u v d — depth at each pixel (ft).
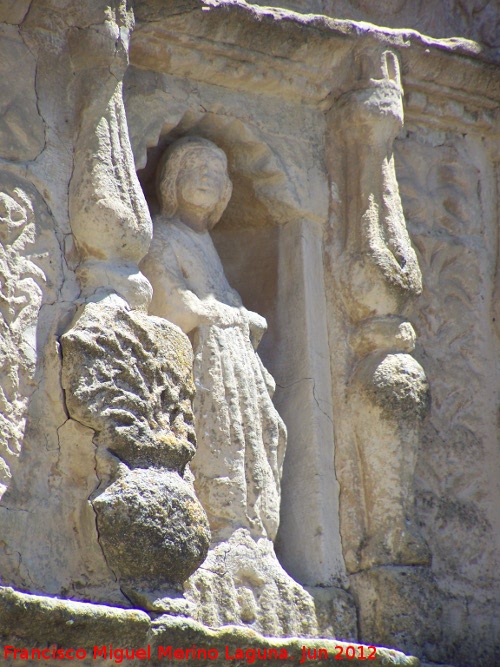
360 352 61.00
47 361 50.42
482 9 71.36
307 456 59.26
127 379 50.34
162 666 47.57
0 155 52.19
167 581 49.24
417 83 65.87
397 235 61.46
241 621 53.78
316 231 62.64
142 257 53.98
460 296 66.54
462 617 61.31
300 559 58.23
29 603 43.65
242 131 61.46
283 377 61.00
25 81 53.57
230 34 59.52
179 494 49.67
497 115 68.69
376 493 58.85
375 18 68.85
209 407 55.93
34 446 49.52
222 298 58.44
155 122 58.85
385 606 57.21
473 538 63.21
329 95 63.82
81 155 53.36
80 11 54.39
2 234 50.80
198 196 59.31
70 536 49.44
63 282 52.01
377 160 62.44
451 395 65.00
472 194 68.18
